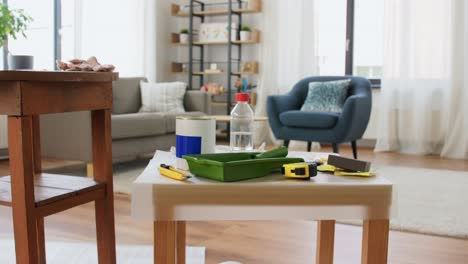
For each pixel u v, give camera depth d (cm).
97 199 140
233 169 97
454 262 183
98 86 138
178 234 150
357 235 217
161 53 596
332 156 110
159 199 95
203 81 604
